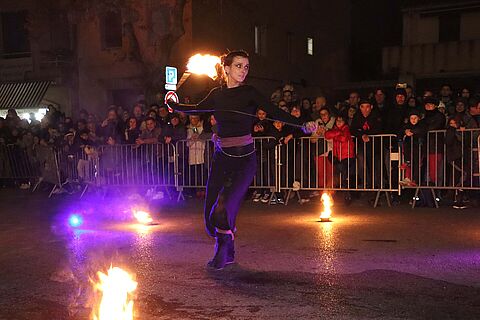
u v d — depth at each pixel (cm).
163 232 701
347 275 468
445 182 869
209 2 1805
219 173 488
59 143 1253
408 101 993
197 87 1709
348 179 912
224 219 489
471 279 450
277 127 960
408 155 890
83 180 1174
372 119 920
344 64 2906
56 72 1944
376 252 551
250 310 387
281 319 368
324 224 729
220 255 499
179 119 1083
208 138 1033
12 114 1518
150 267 516
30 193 1262
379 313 374
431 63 2388
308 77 2536
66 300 427
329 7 2755
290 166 970
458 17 2352
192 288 444
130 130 1123
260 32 2155
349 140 912
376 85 2528
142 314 385
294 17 2406
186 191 1102
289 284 447
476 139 867
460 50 2322
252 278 468
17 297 437
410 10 2433
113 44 1870
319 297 411
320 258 531
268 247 589
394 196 952
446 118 960
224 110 479
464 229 668
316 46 2619
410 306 386
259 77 2134
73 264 541
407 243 592
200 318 375
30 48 2008
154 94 1752
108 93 1877
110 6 1834
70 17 1906
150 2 1764
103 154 1124
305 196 1005
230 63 479
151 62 1780
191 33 1727
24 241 669
